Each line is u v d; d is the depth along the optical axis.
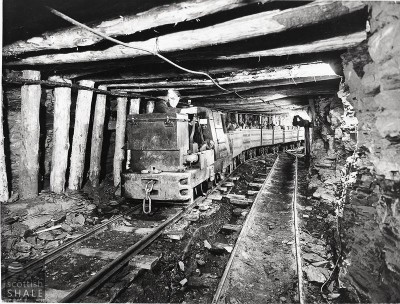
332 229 5.81
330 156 9.88
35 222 5.61
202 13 3.16
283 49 4.00
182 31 3.76
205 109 9.23
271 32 3.38
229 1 2.96
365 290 3.12
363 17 3.13
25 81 5.97
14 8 3.78
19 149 6.49
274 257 5.12
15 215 5.57
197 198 7.86
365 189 3.47
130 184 6.92
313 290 4.11
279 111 16.64
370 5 2.71
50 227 5.61
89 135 8.41
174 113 6.86
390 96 2.59
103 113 8.01
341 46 3.53
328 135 9.99
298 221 6.68
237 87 7.64
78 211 6.50
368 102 3.12
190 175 6.86
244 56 4.48
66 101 6.87
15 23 4.13
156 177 6.77
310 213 7.27
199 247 5.43
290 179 11.58
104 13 3.70
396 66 2.46
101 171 9.02
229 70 5.56
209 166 8.53
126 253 4.65
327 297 3.84
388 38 2.51
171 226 5.99
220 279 4.21
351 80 3.50
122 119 8.59
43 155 7.21
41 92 6.75
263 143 18.33
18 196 6.31
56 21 4.03
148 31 3.94
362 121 3.34
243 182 10.91
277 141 21.62
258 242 5.72
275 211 7.62
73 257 4.66
